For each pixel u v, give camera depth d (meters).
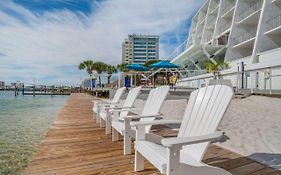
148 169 2.74
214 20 35.31
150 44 96.44
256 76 13.24
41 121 8.01
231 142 4.01
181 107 9.47
